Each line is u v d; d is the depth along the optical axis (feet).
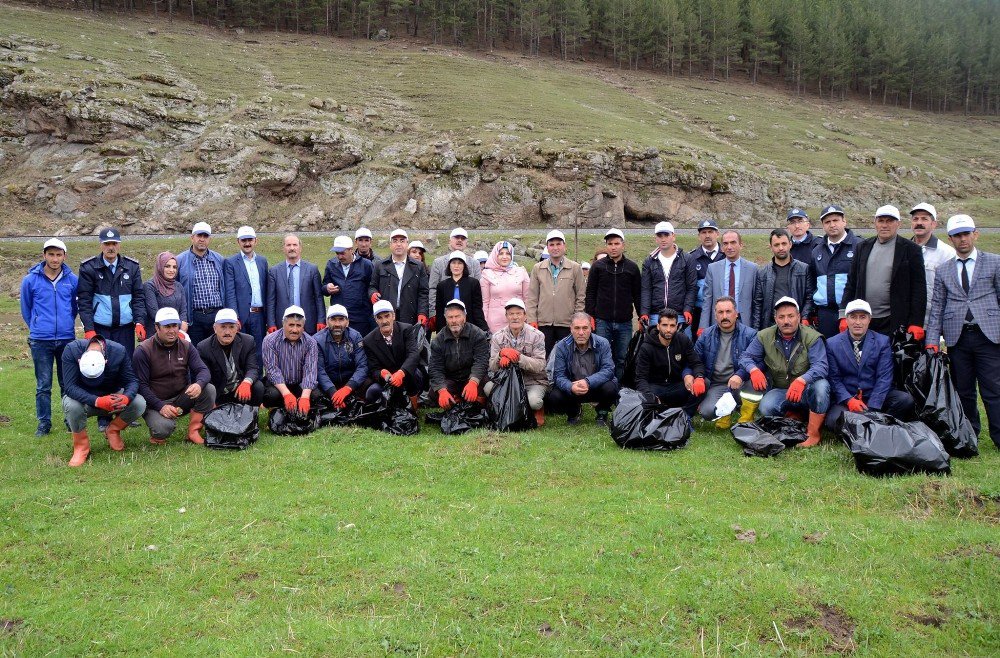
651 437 27.17
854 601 15.81
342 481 24.18
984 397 26.58
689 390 30.71
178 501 22.44
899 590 16.38
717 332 31.65
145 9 282.56
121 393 27.30
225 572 17.56
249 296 35.99
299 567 17.76
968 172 230.89
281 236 134.41
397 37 314.35
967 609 15.60
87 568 17.93
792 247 33.96
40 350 31.24
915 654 14.17
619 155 167.32
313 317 37.17
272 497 22.58
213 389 29.91
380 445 28.19
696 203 170.71
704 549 18.45
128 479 24.81
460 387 33.22
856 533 19.13
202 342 30.89
